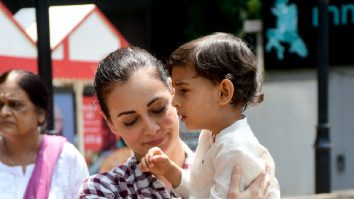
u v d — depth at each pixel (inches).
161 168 96.7
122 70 96.4
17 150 145.7
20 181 143.6
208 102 94.9
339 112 413.4
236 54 95.0
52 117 174.4
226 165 92.4
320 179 312.7
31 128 145.8
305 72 413.4
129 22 399.5
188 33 429.4
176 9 426.9
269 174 95.7
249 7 450.6
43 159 144.7
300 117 420.2
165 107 97.9
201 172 96.3
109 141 285.4
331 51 405.1
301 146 422.3
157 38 420.2
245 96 96.3
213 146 95.1
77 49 275.6
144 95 95.8
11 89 145.0
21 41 249.9
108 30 287.4
